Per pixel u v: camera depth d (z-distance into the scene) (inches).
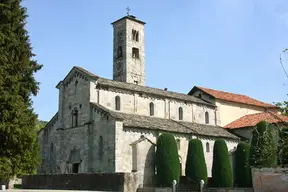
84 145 2087.8
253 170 1075.3
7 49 1485.0
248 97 3147.1
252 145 1745.8
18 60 1539.1
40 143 2372.0
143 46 3080.7
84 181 1785.2
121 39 3006.9
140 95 2345.0
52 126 2373.3
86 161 2048.5
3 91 1401.3
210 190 1568.7
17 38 1547.7
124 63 2945.4
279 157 1064.8
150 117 2327.8
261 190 1052.5
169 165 1841.8
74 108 2231.8
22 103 1454.2
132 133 1987.0
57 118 2335.1
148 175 1943.9
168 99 2477.9
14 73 1508.4
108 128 1967.3
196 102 2630.4
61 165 2228.1
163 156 1856.5
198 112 2635.3
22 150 1461.6
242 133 2591.0
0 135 1408.7
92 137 2063.2
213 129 2546.8
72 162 2153.1
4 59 1432.1
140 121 2121.1
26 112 1507.1
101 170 1963.6
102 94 2175.2
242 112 2923.2
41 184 1979.6
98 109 2050.9
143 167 1939.0
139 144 1951.3
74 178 1831.9
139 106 2322.8
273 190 1034.1
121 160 1910.7
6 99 1390.3
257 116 2689.5
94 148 2038.6
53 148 2326.5
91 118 2090.3
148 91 2401.6
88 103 2127.2
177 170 1866.4
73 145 2180.1
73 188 1824.6
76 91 2245.3
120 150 1915.6
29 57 1625.2
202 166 1921.8
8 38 1478.8
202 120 2645.2
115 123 1929.1
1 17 1510.8
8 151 1418.6
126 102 2266.2
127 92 2284.7
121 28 3026.6
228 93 3009.4
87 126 2081.7
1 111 1396.4
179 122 2418.8
